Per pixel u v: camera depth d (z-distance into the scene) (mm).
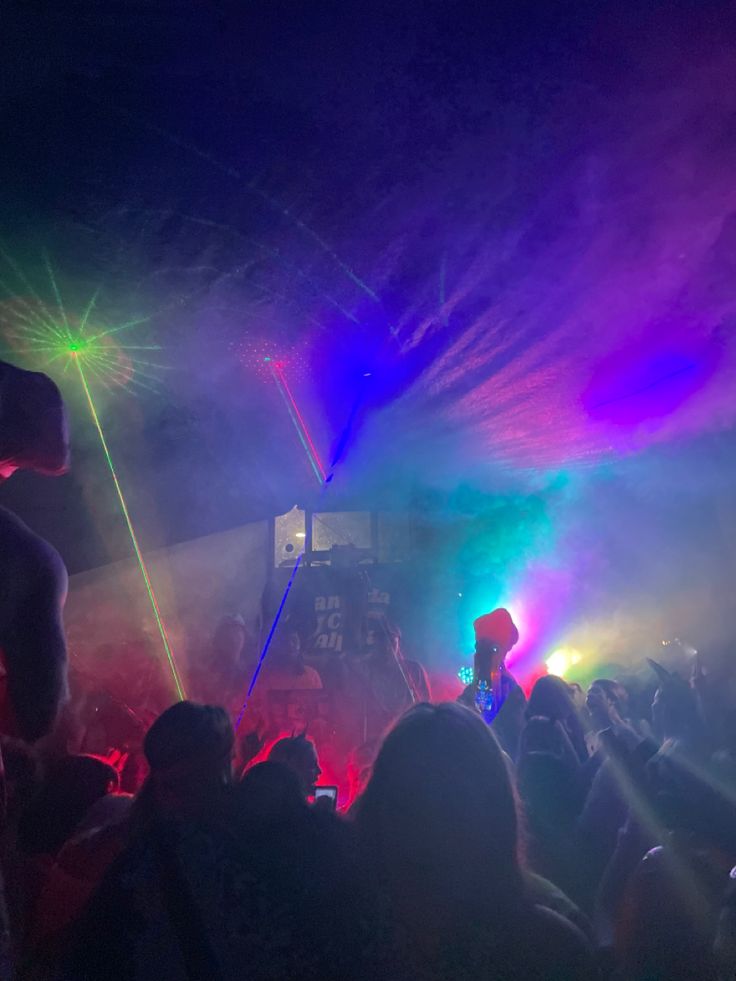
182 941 1415
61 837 2545
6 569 1894
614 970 1646
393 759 1587
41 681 1925
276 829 1531
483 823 1550
